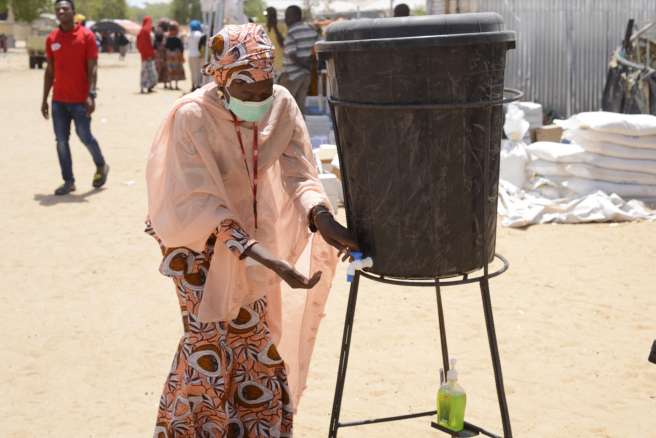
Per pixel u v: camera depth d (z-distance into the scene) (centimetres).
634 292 605
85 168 1152
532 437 394
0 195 987
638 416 415
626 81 1159
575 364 481
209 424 330
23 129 1588
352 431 402
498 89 294
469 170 292
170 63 2656
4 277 672
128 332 546
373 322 553
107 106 2038
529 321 550
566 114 1440
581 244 726
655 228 764
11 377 479
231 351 342
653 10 1386
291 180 340
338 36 293
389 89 282
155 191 330
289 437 354
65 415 430
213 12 1803
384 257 302
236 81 304
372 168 295
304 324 370
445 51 276
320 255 365
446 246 297
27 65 4128
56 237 795
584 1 1404
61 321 569
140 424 418
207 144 317
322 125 1230
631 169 826
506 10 1445
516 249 716
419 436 397
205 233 316
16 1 5556
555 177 848
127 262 708
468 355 495
